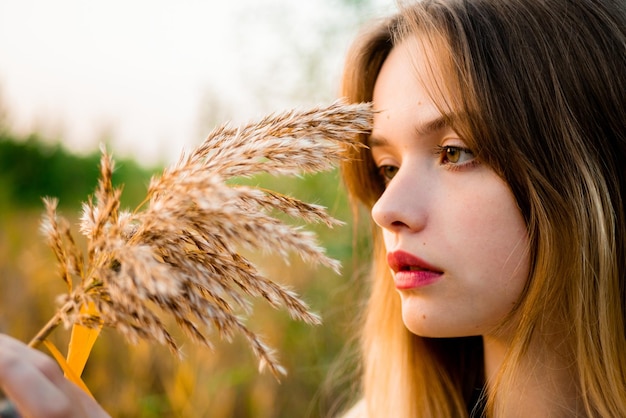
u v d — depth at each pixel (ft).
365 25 1.93
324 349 3.49
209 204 1.17
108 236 1.21
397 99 1.67
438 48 1.63
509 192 1.57
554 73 1.64
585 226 1.61
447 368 1.96
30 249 4.00
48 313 3.49
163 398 3.03
